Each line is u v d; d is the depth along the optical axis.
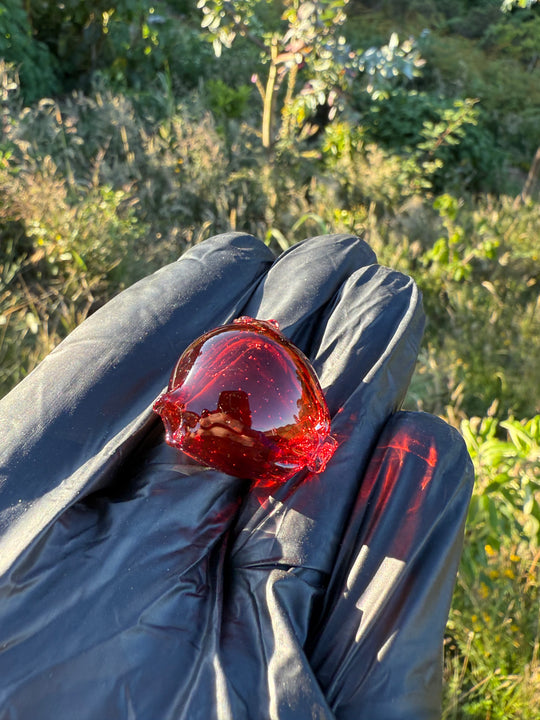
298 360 0.12
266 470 0.11
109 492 0.12
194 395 0.11
